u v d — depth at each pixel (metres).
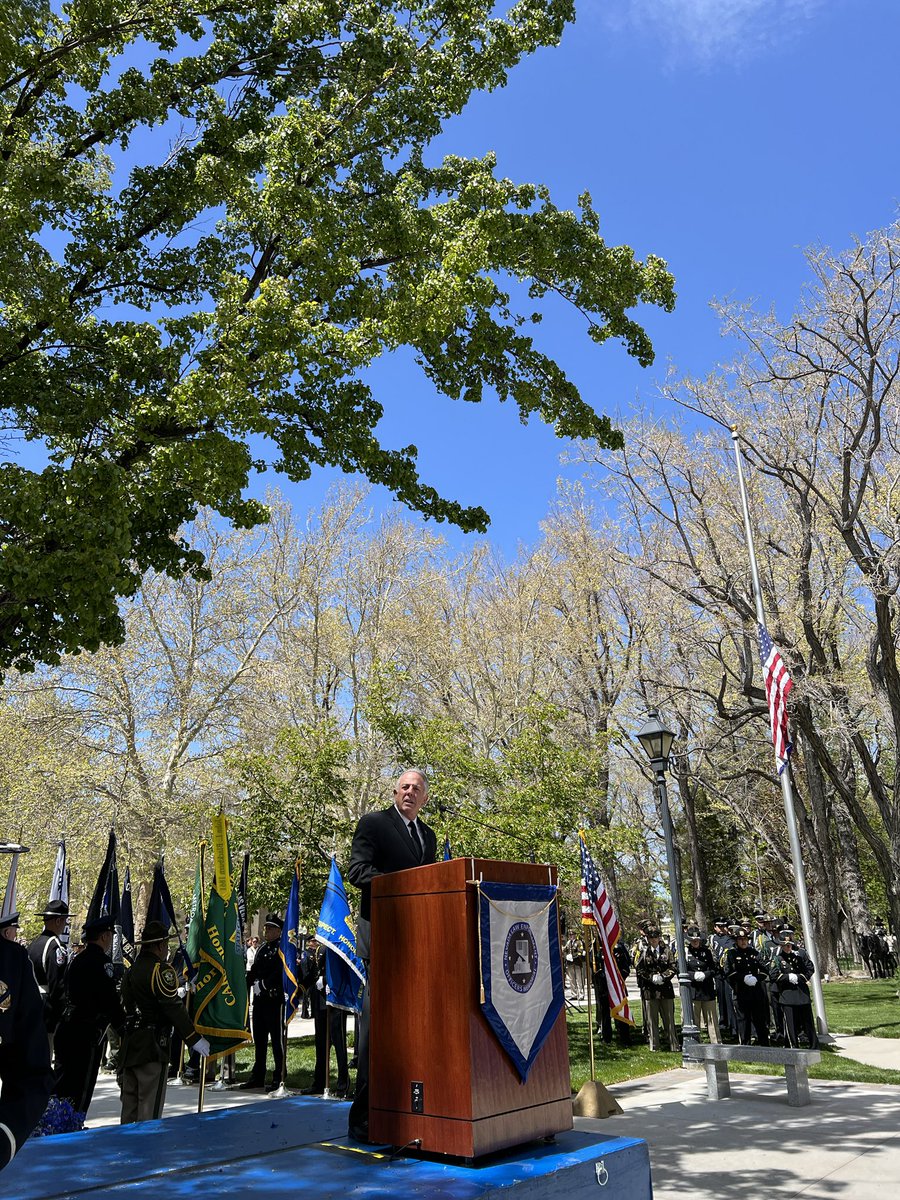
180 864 29.66
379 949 3.47
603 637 32.38
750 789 36.06
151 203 9.63
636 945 17.81
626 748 32.62
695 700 28.86
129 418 8.72
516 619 32.09
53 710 27.58
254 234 9.98
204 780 27.12
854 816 23.19
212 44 10.33
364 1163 3.09
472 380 11.73
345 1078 11.53
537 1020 3.36
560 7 10.44
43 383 8.93
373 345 8.75
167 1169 3.09
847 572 25.64
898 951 22.58
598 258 10.53
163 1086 8.05
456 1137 3.02
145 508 8.44
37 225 7.94
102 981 8.19
